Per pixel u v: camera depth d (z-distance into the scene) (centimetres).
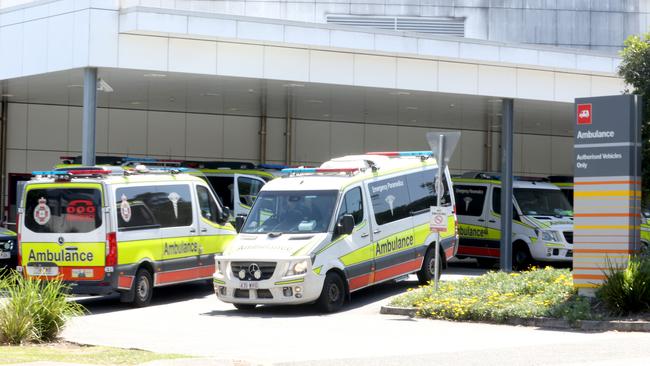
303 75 2327
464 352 1130
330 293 1684
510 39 3612
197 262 1956
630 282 1419
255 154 3409
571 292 1549
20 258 1772
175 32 2170
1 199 3106
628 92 1988
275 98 2788
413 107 2955
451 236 2097
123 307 1811
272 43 2272
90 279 1727
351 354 1138
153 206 1844
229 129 3372
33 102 3102
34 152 3153
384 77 2419
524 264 2562
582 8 3706
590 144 1541
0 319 1211
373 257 1811
